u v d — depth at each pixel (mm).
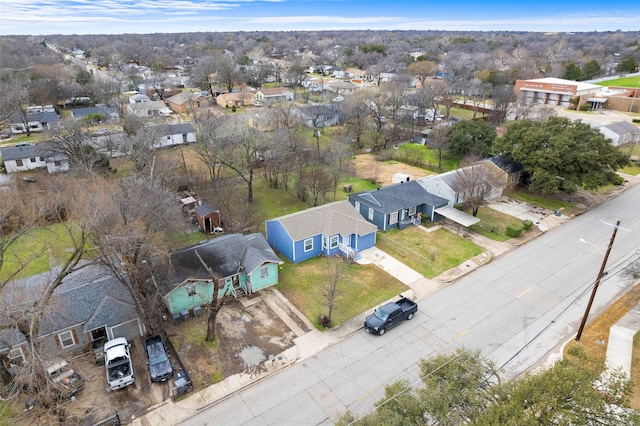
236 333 23078
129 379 19328
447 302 25969
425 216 37062
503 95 76500
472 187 36125
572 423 12352
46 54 139875
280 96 93500
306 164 45375
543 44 199750
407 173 49812
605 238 33938
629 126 60031
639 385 18891
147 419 17906
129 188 25438
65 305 20609
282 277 28484
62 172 47812
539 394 12906
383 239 33625
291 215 31203
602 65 133375
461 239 34031
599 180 37250
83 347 21859
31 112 73250
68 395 18719
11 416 17859
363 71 132625
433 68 114500
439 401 13664
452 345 22281
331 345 22312
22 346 19844
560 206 40375
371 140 64750
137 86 104062
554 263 30312
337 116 72312
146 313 21547
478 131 51812
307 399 18891
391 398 14234
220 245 27469
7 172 49969
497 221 37031
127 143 43094
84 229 19484
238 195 41375
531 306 25531
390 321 23250
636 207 40094
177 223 28953
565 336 22906
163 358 20203
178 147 58844
